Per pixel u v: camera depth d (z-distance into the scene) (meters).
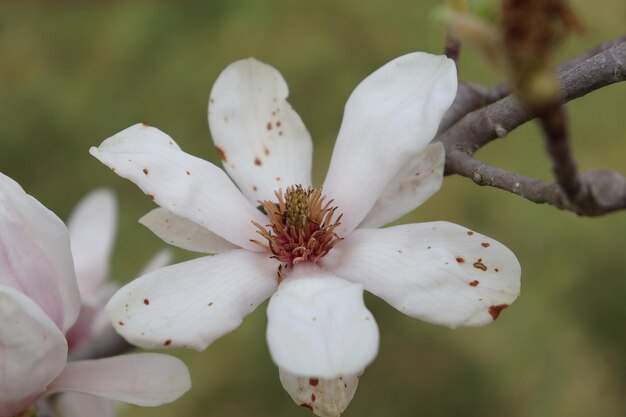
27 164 1.17
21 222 0.52
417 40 1.17
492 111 0.55
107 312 0.50
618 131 1.09
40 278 0.52
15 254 0.52
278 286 0.51
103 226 0.67
